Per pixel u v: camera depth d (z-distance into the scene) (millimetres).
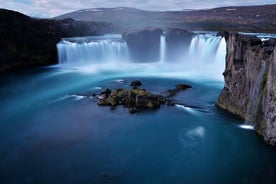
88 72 51594
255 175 19781
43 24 62438
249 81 27203
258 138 24312
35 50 53531
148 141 24703
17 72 49750
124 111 31156
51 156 22297
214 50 54625
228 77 31547
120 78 47781
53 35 59250
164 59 64188
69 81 45500
